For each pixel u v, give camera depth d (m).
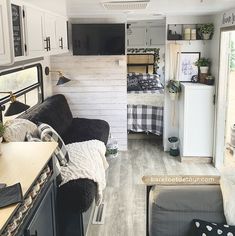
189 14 5.18
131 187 4.47
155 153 5.81
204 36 5.31
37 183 2.26
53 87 5.69
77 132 4.86
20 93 4.24
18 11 2.82
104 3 3.62
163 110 5.96
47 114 4.44
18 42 2.83
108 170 5.07
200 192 2.11
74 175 3.24
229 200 2.04
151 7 4.11
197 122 5.23
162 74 7.95
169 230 2.09
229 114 5.42
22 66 4.19
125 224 3.58
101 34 5.32
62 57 5.57
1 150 2.67
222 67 4.90
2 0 2.33
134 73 7.86
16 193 1.90
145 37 7.16
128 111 6.23
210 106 5.17
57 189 2.96
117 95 5.71
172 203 2.09
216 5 3.96
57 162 3.04
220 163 5.07
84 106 5.76
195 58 5.50
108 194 4.26
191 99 5.17
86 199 2.97
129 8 4.16
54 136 3.40
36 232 2.13
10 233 1.76
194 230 1.99
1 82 3.70
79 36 5.34
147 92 7.18
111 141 5.66
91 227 3.53
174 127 5.81
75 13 4.79
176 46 5.48
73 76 5.64
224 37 4.81
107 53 5.40
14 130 3.11
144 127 6.29
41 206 2.30
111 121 5.82
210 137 5.27
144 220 3.65
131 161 5.44
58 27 4.31
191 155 5.35
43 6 3.46
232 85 5.33
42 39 3.50
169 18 5.43
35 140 3.22
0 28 2.31
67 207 2.98
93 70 5.61
